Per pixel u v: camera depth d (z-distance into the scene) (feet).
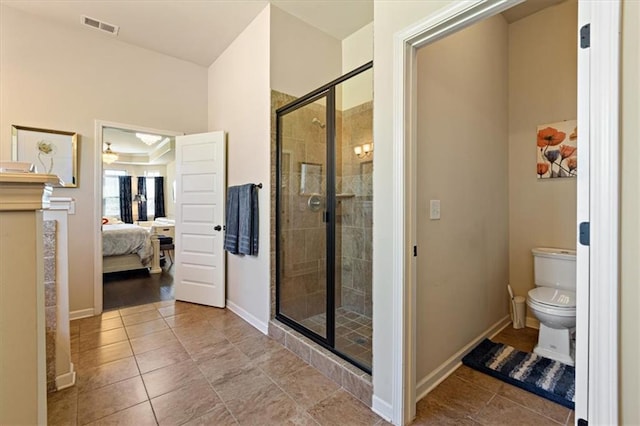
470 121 7.66
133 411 5.54
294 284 8.79
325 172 8.27
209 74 12.83
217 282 11.13
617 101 3.05
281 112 9.08
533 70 9.31
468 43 7.57
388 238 5.42
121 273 16.51
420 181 6.00
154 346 8.07
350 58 10.62
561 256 8.19
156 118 11.67
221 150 11.09
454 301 7.08
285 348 7.99
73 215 10.03
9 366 2.41
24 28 9.24
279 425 5.23
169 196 28.53
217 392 6.11
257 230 9.43
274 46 9.04
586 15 3.24
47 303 6.11
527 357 7.34
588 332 3.29
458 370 7.00
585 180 3.28
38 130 9.44
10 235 2.40
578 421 3.40
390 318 5.37
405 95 5.13
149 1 8.80
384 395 5.46
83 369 6.93
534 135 9.30
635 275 3.01
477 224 7.99
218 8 9.10
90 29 10.21
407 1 5.00
